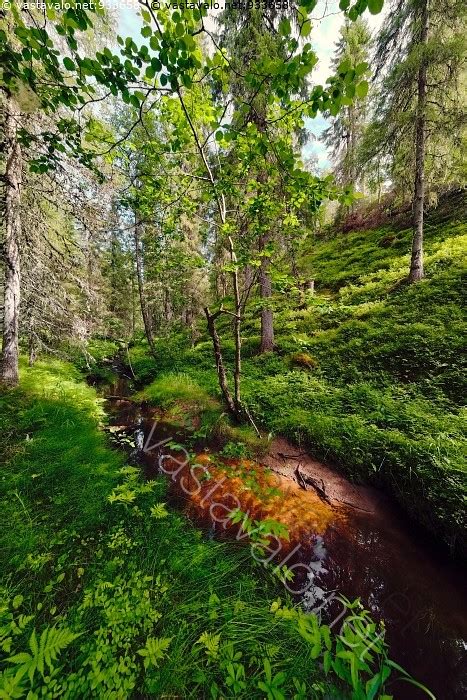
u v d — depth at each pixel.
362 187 12.62
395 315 9.88
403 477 4.86
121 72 2.30
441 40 9.37
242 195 5.45
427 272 11.14
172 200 5.45
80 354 11.91
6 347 7.00
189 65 2.34
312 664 2.47
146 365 13.31
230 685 2.28
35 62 3.06
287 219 5.17
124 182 7.10
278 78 2.35
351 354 9.09
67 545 3.38
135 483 4.47
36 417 5.99
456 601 3.47
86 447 5.35
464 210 14.91
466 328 8.10
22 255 7.48
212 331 6.63
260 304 5.98
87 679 2.19
